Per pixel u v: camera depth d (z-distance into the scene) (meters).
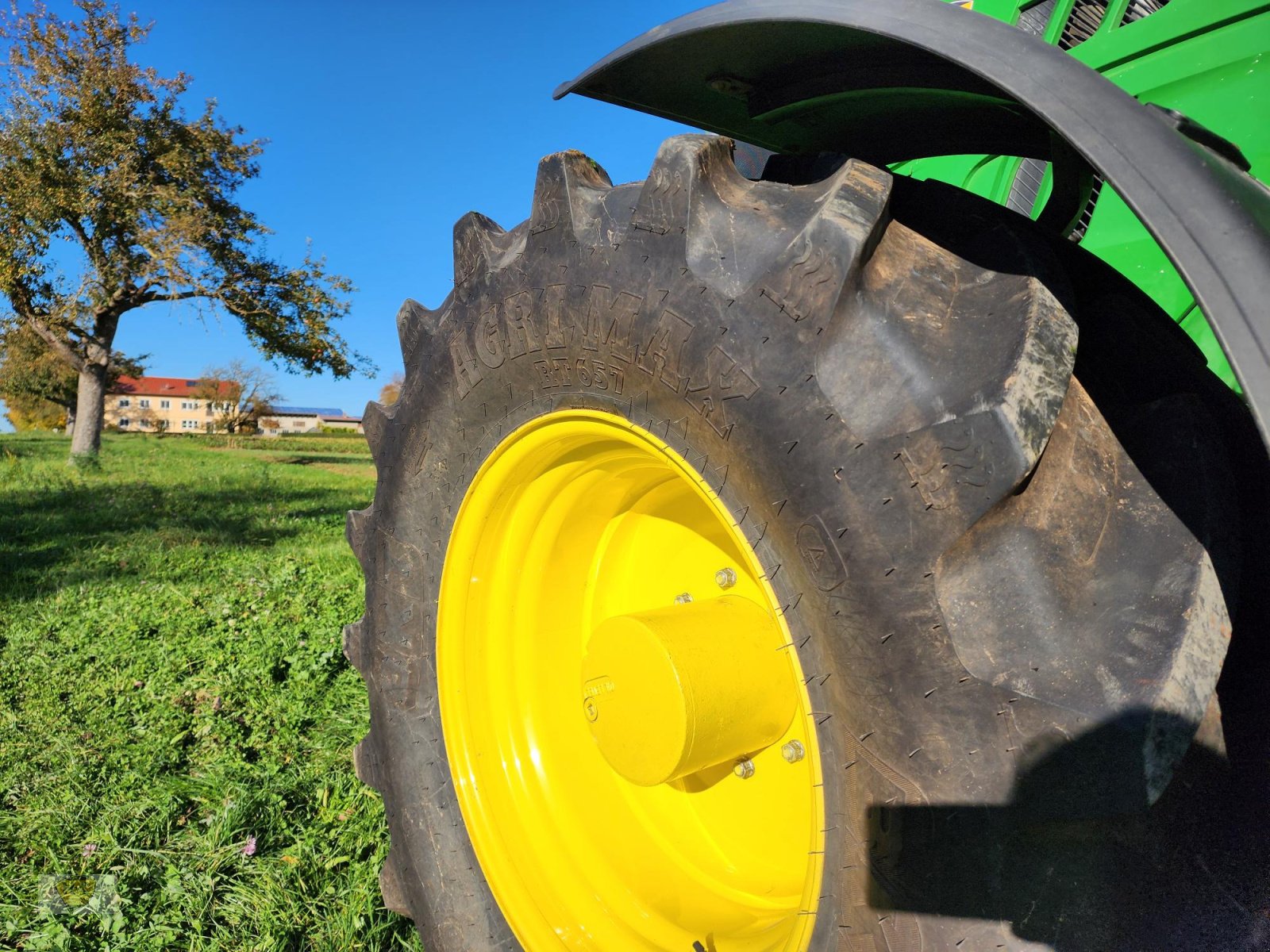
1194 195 0.99
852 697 1.25
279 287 24.83
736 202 1.50
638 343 1.54
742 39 1.51
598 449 1.82
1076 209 1.66
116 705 4.02
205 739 3.65
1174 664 1.08
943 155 1.82
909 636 1.19
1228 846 1.17
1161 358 1.44
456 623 2.05
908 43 1.25
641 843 1.94
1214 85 1.93
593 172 1.80
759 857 1.77
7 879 2.67
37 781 3.23
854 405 1.26
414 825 2.11
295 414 143.75
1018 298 1.27
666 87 1.74
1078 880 1.13
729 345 1.39
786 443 1.31
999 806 1.12
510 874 1.96
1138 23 2.10
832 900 1.27
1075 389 1.33
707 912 1.79
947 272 1.38
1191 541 1.18
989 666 1.15
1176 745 1.04
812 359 1.29
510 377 1.86
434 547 2.08
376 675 2.22
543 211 1.78
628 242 1.57
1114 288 1.56
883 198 1.35
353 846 2.78
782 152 1.97
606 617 2.06
